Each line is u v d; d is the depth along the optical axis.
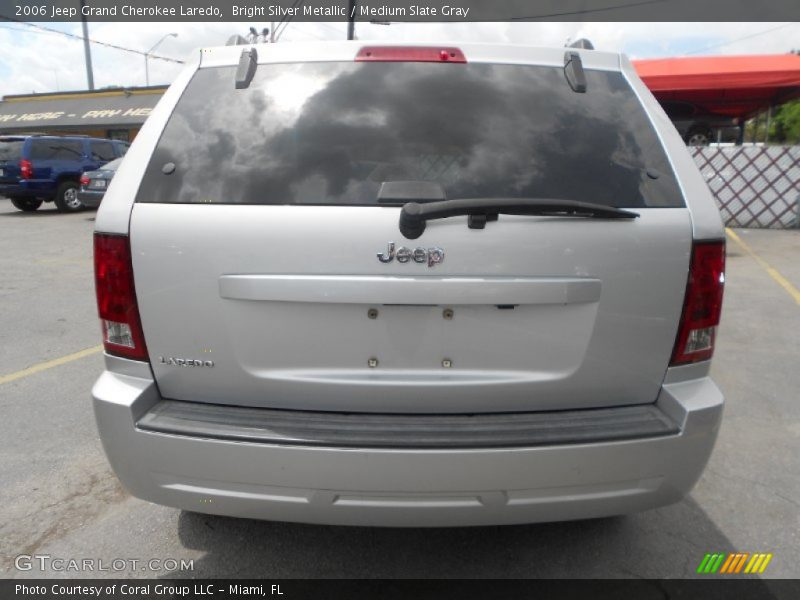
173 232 1.99
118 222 2.02
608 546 2.66
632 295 2.01
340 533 2.73
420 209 1.88
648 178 2.11
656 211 2.04
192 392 2.09
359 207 1.97
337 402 2.04
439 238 1.93
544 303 1.96
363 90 2.25
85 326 5.83
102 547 2.62
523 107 2.24
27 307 6.46
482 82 2.29
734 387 4.43
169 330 2.03
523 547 2.64
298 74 2.29
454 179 2.07
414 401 2.03
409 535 2.72
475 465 1.91
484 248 1.94
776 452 3.49
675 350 2.08
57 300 6.75
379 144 2.13
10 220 13.90
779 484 3.17
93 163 15.88
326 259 1.94
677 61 11.48
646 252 2.00
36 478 3.15
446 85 2.27
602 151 2.16
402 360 2.02
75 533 2.71
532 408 2.06
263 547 2.63
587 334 2.01
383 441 1.91
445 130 2.17
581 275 1.98
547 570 2.50
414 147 2.13
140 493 2.07
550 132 2.19
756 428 3.79
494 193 2.05
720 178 11.80
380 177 2.06
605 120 2.25
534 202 1.90
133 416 1.99
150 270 2.01
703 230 2.05
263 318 2.00
